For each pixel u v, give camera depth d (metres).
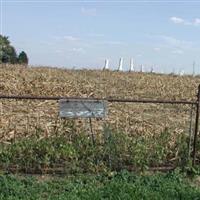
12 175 8.94
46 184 8.63
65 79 26.67
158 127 12.84
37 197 8.00
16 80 23.66
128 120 13.64
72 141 10.17
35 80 24.12
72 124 11.02
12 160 9.48
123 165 9.74
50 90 21.62
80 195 8.12
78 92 22.11
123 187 8.46
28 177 9.02
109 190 8.31
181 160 10.03
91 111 9.57
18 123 12.22
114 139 10.02
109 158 9.73
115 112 15.18
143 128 12.29
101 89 24.20
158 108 17.28
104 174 9.27
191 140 10.52
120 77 33.00
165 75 38.22
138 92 24.12
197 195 8.38
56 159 9.62
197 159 10.33
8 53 67.12
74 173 9.41
